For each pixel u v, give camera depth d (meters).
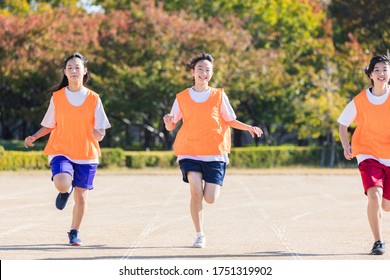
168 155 70.06
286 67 82.75
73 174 18.78
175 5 85.62
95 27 74.00
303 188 43.25
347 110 18.30
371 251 17.72
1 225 23.73
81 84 18.89
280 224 24.28
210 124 18.81
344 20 76.56
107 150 67.88
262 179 52.91
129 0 83.44
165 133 82.25
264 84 77.19
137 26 74.38
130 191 40.22
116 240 20.14
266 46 85.75
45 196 36.03
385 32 74.38
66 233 21.64
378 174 17.75
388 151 17.84
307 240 20.25
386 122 17.81
